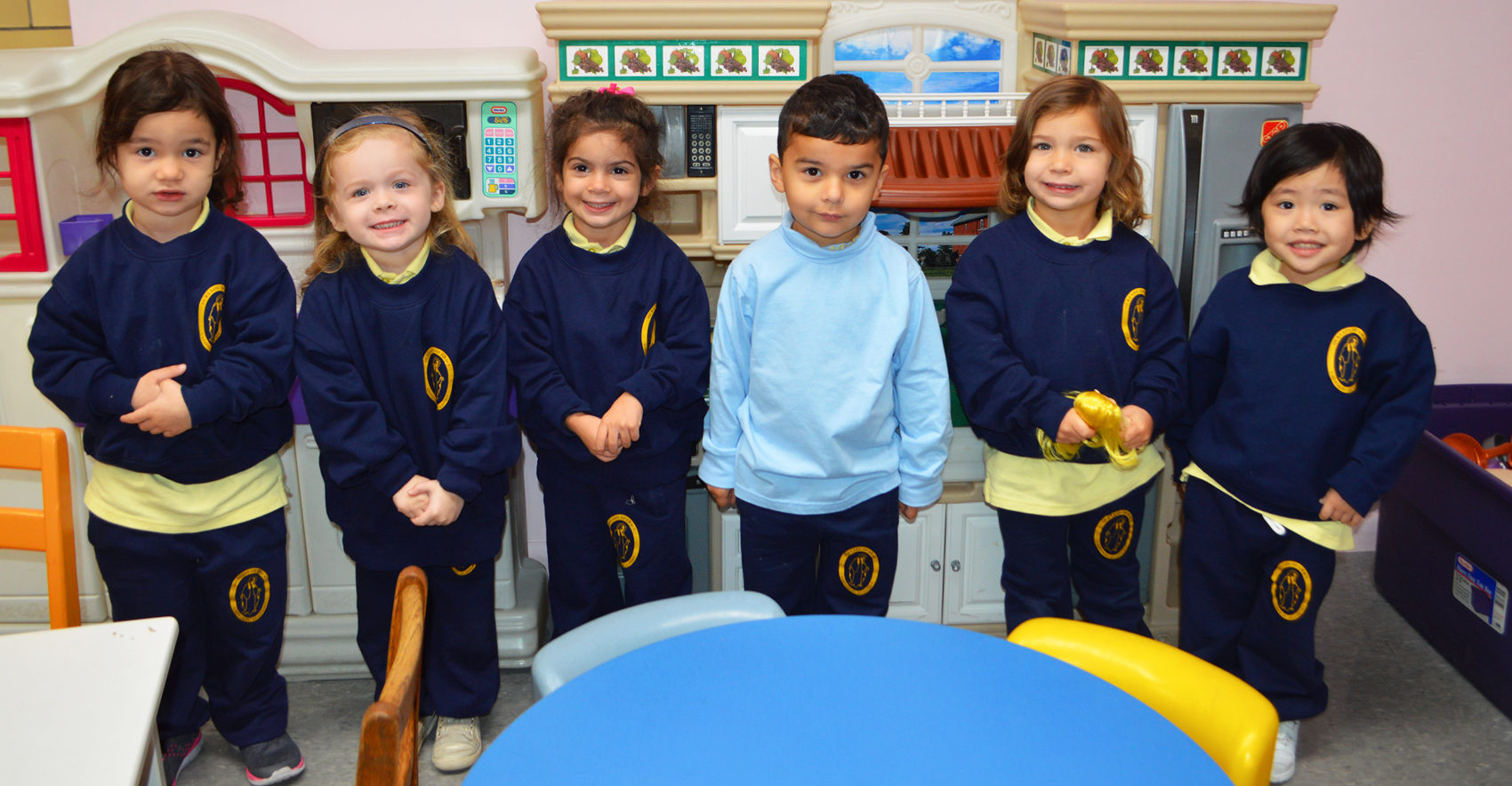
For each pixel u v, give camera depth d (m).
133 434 1.75
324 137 2.07
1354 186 1.76
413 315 1.78
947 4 2.45
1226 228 2.22
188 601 1.89
